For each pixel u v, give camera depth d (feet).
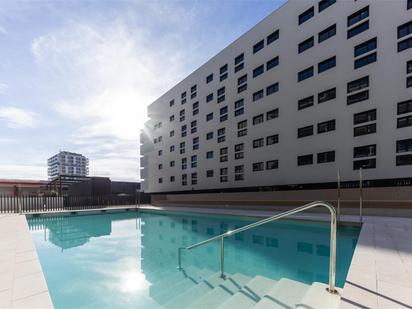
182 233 39.60
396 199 44.42
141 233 40.34
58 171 399.65
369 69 49.52
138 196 88.43
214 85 90.12
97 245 31.94
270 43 70.28
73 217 58.75
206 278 18.88
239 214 49.42
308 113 59.67
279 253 25.41
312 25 60.23
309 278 17.95
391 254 16.83
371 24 49.73
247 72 76.95
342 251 25.14
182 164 104.42
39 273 14.47
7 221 39.70
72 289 17.54
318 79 58.13
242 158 76.69
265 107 70.28
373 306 9.05
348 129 52.06
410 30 44.78
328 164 54.90
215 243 30.83
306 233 34.55
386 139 46.50
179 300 15.06
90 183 81.71
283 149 64.64
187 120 102.99
